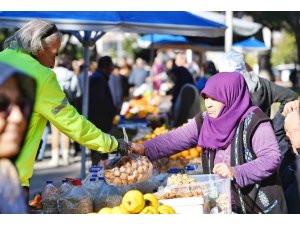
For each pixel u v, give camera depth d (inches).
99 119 397.1
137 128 363.9
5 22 266.2
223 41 538.9
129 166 172.9
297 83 1202.6
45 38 153.6
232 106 174.1
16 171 145.6
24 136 146.6
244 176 167.9
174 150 188.4
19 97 145.8
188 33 293.9
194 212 161.3
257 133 171.3
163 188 175.2
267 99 245.4
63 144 507.8
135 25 278.2
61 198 168.4
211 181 168.6
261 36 630.5
